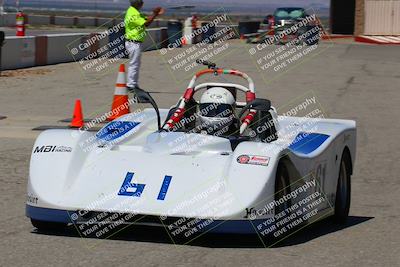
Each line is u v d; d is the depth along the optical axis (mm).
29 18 177000
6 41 66500
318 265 17250
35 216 18812
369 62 81125
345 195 22734
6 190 25375
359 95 54125
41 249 18078
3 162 30172
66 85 57531
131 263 16969
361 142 37094
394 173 30422
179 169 18938
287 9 128750
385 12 138250
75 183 18953
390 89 58062
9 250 18000
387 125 42000
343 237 20172
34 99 49906
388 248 19078
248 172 18203
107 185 18688
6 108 45719
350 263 17531
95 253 17766
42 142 19797
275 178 18344
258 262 17281
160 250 18094
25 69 68062
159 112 25188
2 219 21250
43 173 19078
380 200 25719
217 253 17938
